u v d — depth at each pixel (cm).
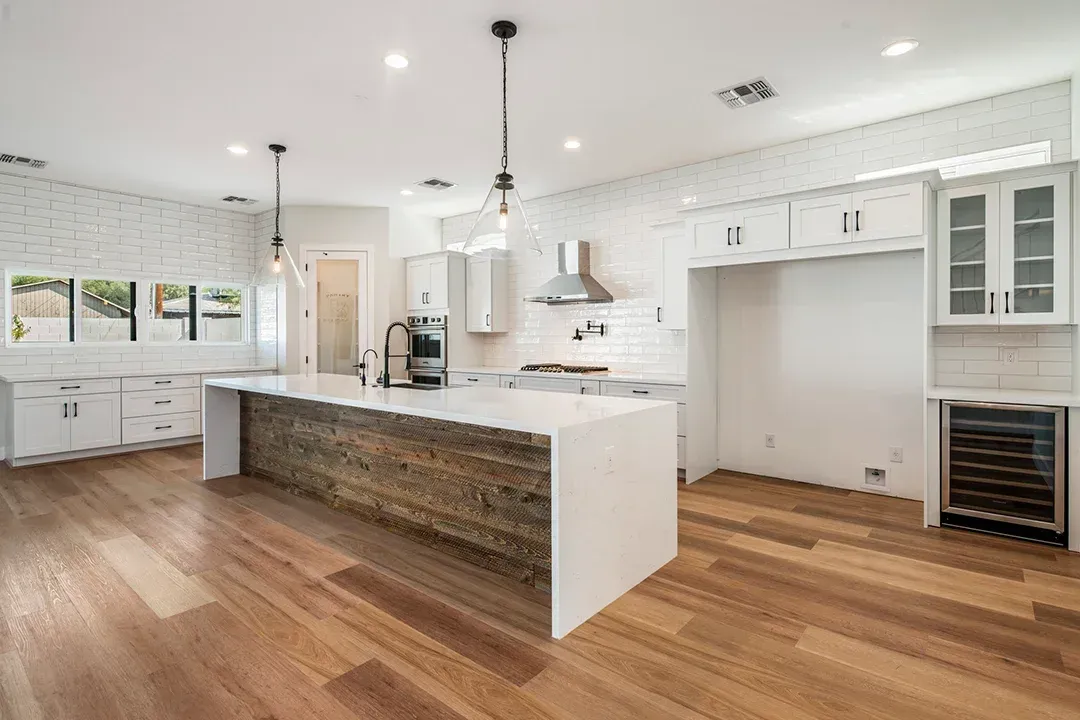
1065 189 316
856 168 410
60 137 420
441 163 488
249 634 216
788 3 259
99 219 565
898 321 399
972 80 338
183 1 252
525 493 261
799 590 254
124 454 535
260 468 441
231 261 664
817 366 434
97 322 571
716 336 482
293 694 180
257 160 476
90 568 275
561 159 477
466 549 287
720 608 238
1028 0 257
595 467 232
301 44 291
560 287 529
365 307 646
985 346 363
